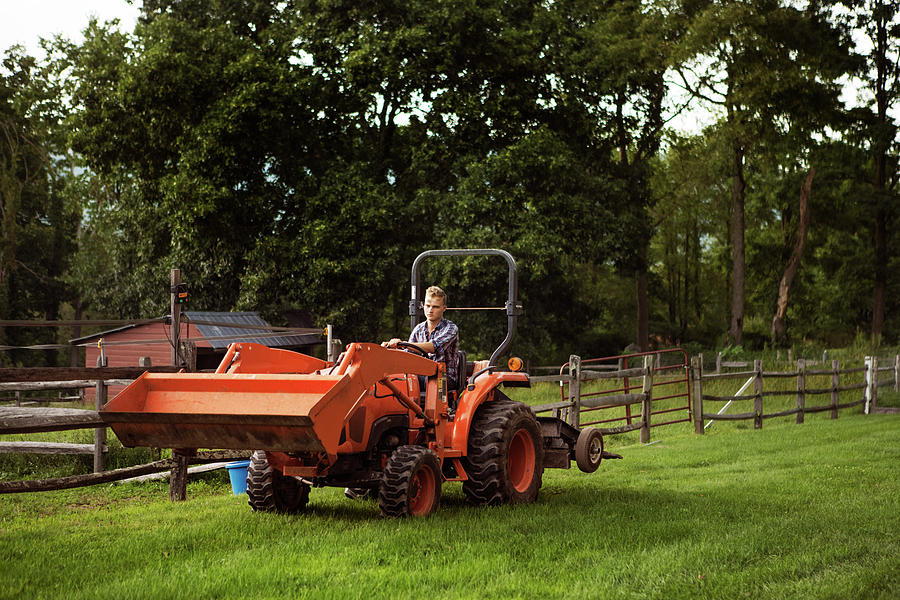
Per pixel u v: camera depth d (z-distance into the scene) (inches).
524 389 956.6
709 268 2492.6
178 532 237.8
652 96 1429.6
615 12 1395.2
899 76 1617.9
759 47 1370.6
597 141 1284.4
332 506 289.0
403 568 201.0
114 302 1478.8
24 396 1146.0
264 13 1217.4
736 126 1451.8
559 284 1499.8
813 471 378.6
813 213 1820.9
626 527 246.1
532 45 1151.0
